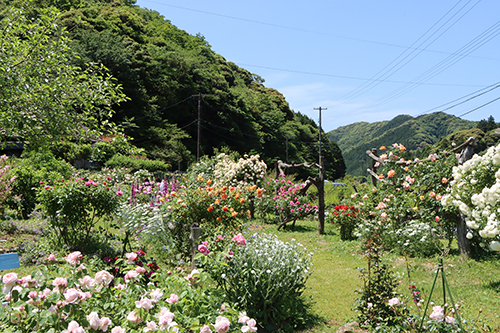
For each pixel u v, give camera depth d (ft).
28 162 37.52
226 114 180.24
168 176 76.07
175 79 170.09
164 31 232.73
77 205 19.89
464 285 18.16
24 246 20.27
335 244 28.27
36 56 19.63
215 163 51.65
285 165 41.55
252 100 227.81
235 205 27.04
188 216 22.67
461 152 24.43
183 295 8.66
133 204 30.60
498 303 15.58
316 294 17.60
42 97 18.60
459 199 13.33
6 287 7.10
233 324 9.15
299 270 14.49
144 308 7.80
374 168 33.50
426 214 24.09
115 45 136.98
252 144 188.14
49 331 6.64
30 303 6.98
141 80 146.10
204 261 11.78
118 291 8.86
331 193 61.57
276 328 13.39
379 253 14.49
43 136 20.57
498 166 12.92
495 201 10.07
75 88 20.85
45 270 7.91
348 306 16.02
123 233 24.82
